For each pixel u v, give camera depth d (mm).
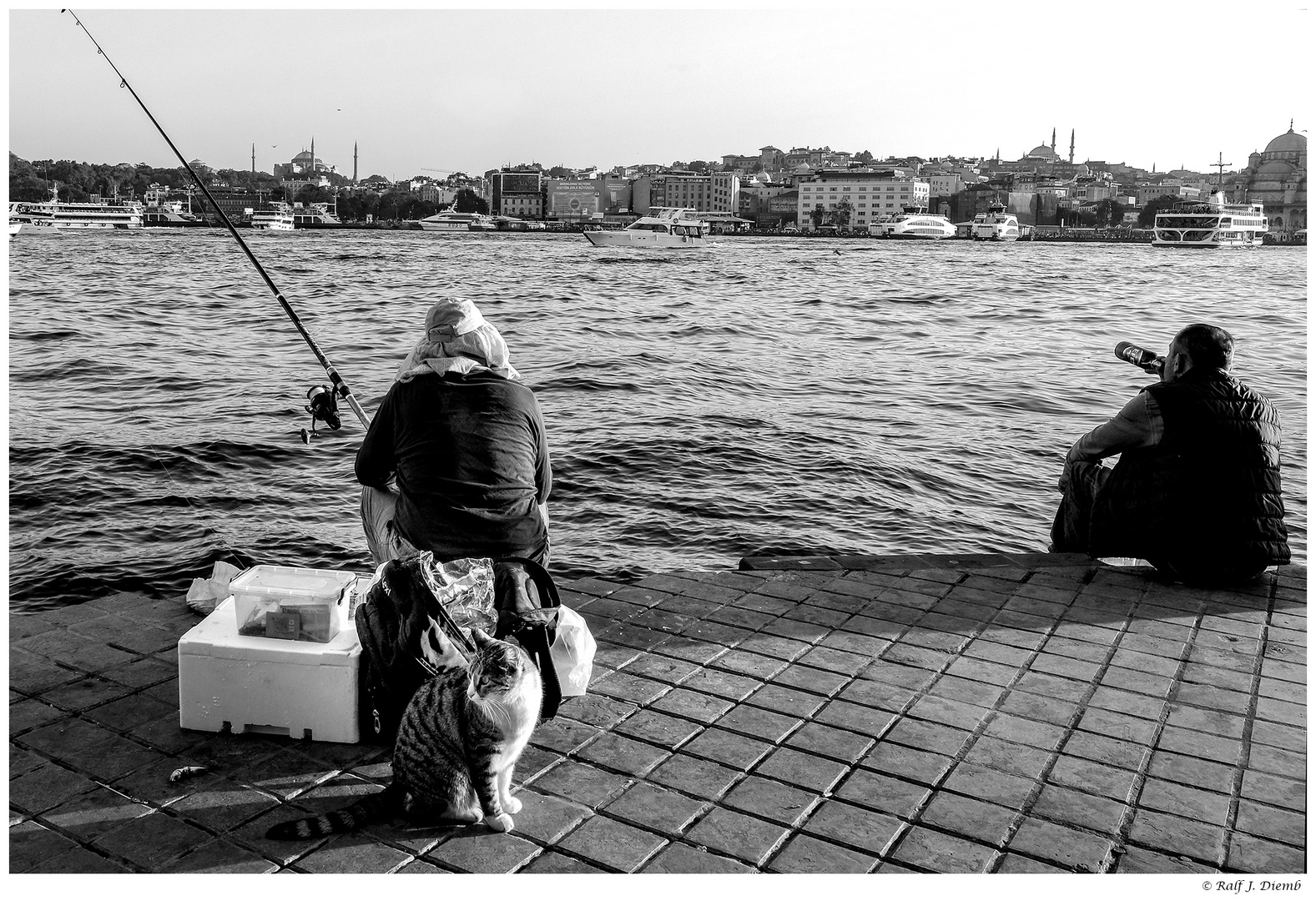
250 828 3004
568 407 16203
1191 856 2941
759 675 4031
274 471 11820
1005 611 4699
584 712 3721
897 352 23562
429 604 3273
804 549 9898
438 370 3547
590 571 9078
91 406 14938
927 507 11367
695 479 12125
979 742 3541
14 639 4172
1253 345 22938
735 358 22078
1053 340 26125
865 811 3143
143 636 4230
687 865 2875
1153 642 4383
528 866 2859
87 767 3289
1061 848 2971
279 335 23391
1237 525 4930
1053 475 12820
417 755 2986
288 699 3445
